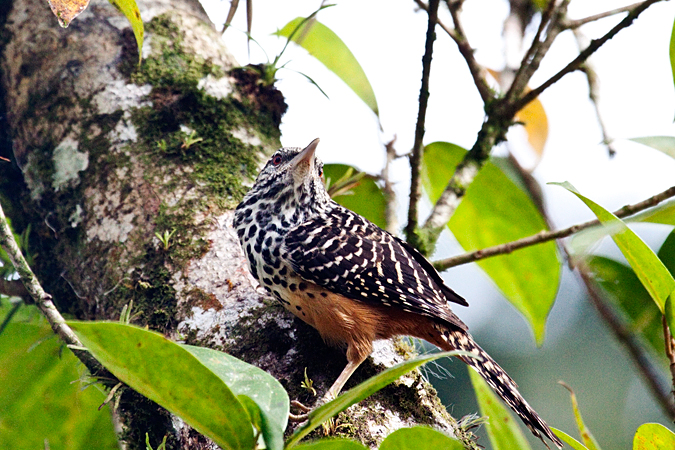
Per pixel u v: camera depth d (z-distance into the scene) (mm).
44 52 7129
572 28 6980
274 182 6656
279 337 5688
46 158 6812
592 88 7559
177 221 6137
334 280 6191
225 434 3234
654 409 11008
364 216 7949
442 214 6930
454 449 3439
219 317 5645
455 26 7406
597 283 6828
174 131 6656
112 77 6871
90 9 7262
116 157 6535
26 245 6844
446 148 7785
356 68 7652
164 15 7289
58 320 4977
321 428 4801
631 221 6137
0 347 6988
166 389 3143
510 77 8203
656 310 6621
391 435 3441
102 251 6246
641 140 5727
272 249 6250
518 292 7867
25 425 7105
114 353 3035
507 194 7871
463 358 6555
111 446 7250
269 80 7246
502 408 5766
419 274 6605
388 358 6246
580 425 4863
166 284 5820
